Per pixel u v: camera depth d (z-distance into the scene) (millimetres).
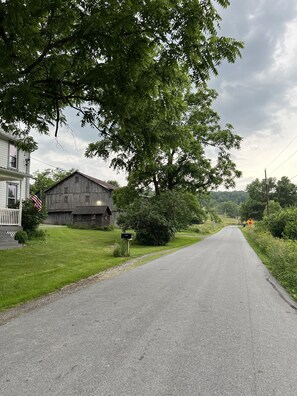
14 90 7344
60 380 3535
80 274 11062
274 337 5043
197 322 5734
